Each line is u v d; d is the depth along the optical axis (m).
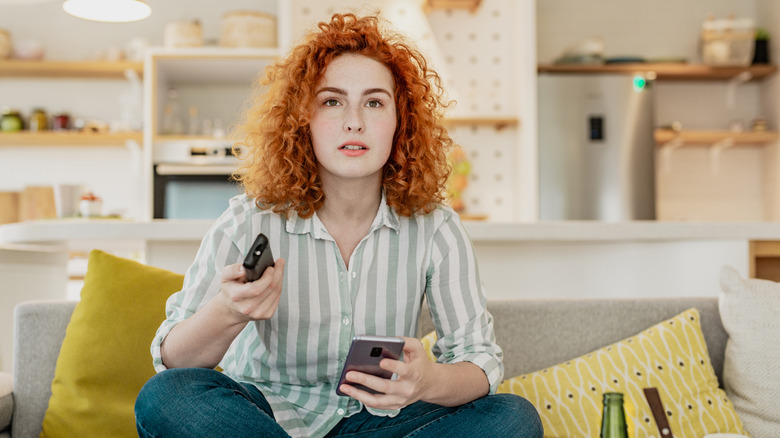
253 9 5.13
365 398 1.11
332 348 1.30
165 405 1.07
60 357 1.63
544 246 2.49
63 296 2.68
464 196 4.96
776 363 1.64
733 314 1.71
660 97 5.26
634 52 5.25
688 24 5.29
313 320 1.29
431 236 1.36
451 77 4.98
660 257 2.49
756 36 5.09
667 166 5.25
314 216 1.31
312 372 1.31
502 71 5.02
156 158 4.57
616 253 2.49
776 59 5.07
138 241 2.49
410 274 1.34
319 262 1.31
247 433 1.06
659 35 5.27
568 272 2.49
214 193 4.57
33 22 5.00
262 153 1.33
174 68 4.73
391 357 1.09
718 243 2.48
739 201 5.27
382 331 1.32
